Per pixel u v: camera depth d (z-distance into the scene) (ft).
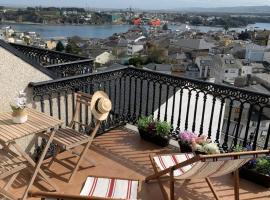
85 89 14.62
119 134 15.93
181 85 14.53
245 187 11.55
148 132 14.87
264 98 12.00
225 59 129.18
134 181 9.37
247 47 158.10
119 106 17.01
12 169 9.07
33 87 12.10
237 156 8.14
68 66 16.83
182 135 13.74
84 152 11.71
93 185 9.02
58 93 13.08
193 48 184.65
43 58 20.88
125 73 16.33
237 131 13.53
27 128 9.61
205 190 11.31
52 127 10.00
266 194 11.16
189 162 8.18
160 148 14.56
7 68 11.40
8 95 11.63
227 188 11.45
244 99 12.70
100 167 12.66
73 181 11.50
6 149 10.08
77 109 13.19
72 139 11.27
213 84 13.41
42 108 12.60
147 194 10.89
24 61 11.91
